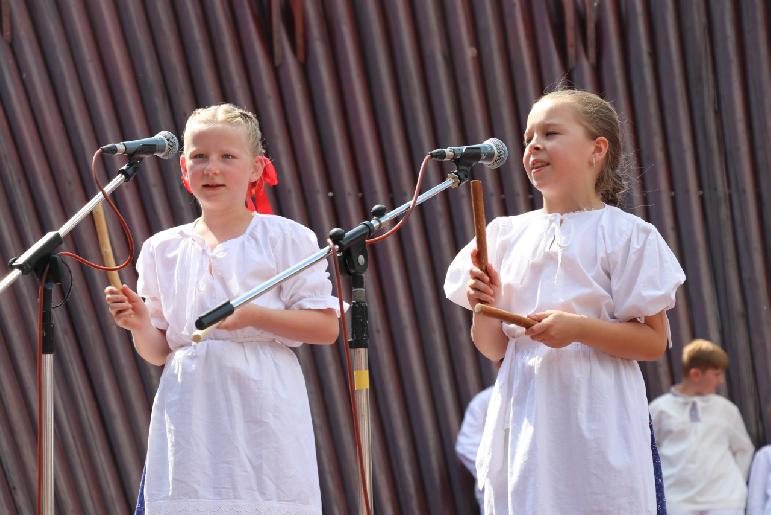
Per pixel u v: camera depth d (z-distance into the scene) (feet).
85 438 56.85
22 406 56.44
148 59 56.65
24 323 56.24
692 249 61.11
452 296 40.91
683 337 61.77
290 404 39.27
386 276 59.11
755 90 60.75
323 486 58.29
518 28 59.47
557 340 35.86
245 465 38.27
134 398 57.26
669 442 61.21
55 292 56.49
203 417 38.65
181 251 40.27
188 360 39.09
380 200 58.85
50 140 55.77
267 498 38.24
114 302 39.09
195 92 57.21
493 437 37.96
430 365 59.72
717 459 60.64
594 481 36.35
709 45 60.75
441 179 59.41
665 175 60.95
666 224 60.95
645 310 36.68
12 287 55.88
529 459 36.63
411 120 59.11
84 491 56.70
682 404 61.21
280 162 57.72
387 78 58.59
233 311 35.32
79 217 39.24
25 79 55.47
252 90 57.62
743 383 61.87
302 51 57.82
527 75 59.62
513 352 38.34
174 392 39.01
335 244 37.17
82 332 56.65
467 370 59.67
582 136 38.68
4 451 56.18
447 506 59.57
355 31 58.39
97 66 56.18
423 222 59.52
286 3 57.77
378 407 59.57
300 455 39.17
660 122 60.85
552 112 38.81
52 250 38.68
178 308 39.81
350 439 58.59
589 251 37.65
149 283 40.70
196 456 38.27
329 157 58.39
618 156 40.16
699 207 61.11
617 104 60.39
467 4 59.41
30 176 55.77
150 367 57.47
